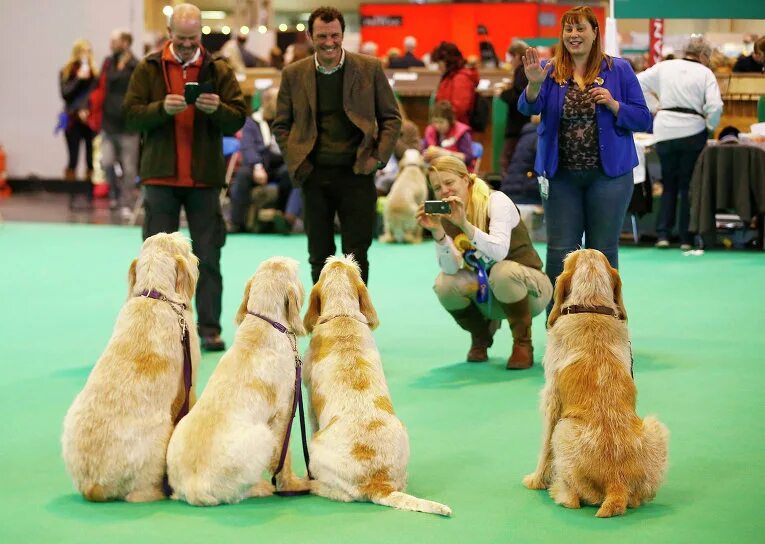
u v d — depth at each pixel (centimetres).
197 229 632
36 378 574
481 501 378
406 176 1168
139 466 365
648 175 1080
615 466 360
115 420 364
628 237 1181
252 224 1234
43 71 1825
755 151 1021
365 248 614
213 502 362
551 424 384
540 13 1975
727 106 1191
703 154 1032
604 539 340
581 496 368
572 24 572
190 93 596
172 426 375
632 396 369
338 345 380
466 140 1145
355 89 597
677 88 1028
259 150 1218
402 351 646
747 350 639
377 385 375
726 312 761
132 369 369
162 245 394
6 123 1842
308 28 602
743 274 927
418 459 432
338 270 399
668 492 389
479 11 1983
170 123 618
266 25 2172
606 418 362
